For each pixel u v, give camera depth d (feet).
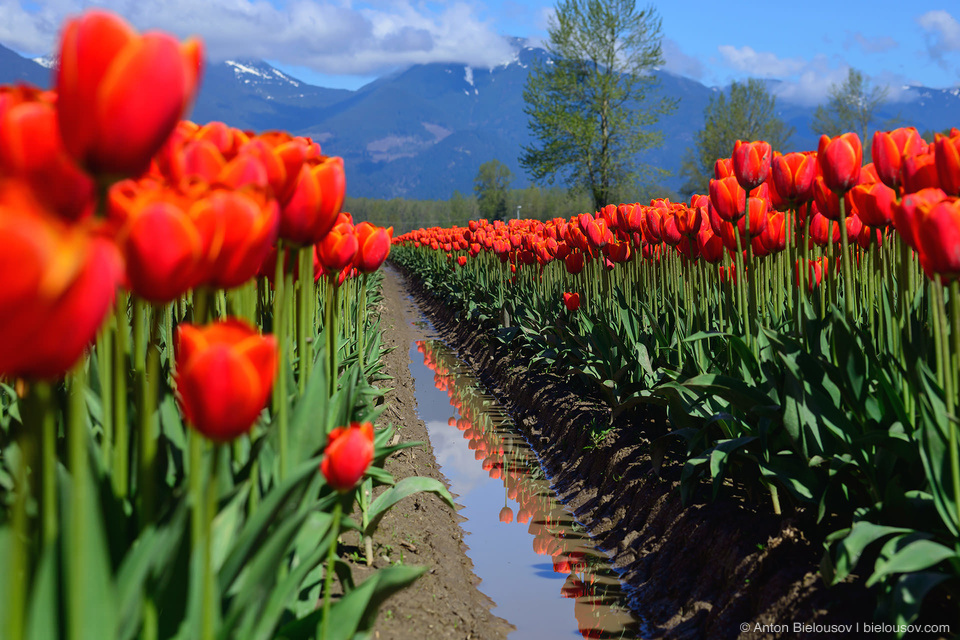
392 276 130.11
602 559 15.72
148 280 4.03
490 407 31.17
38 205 2.78
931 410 8.18
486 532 17.61
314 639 6.21
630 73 124.88
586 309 26.27
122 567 4.73
